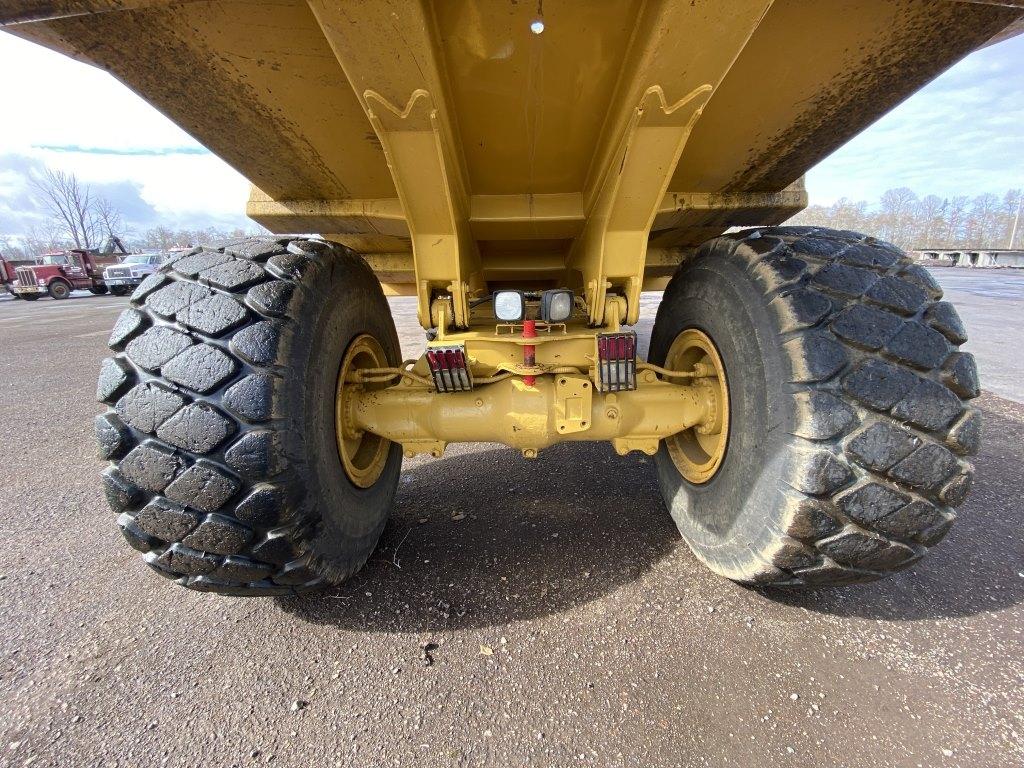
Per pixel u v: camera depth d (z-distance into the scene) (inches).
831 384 57.4
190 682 63.2
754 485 65.2
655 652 65.2
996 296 478.9
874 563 60.3
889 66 58.6
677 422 78.5
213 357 56.1
